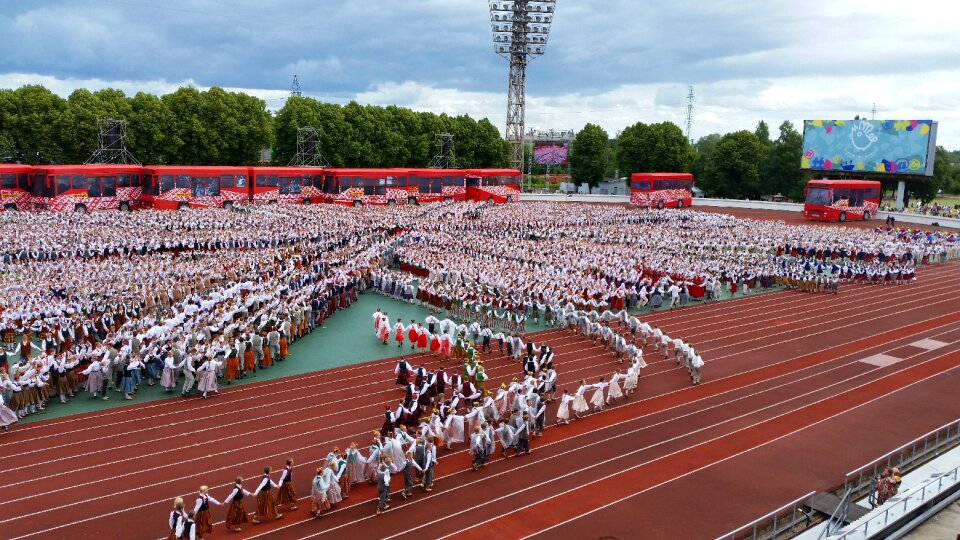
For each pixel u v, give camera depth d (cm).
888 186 12044
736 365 3647
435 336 3725
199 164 10194
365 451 2525
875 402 3105
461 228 7406
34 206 7312
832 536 1809
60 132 8944
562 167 19412
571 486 2294
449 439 2612
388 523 2052
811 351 3916
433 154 12762
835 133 10719
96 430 2666
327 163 11344
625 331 4322
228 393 3108
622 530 2017
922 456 2495
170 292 4106
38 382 2795
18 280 4150
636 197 11025
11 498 2136
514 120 12788
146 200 7900
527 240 6888
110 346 3045
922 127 9806
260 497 2055
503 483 2316
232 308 3747
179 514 1816
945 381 3403
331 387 3209
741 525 2050
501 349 3762
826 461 2489
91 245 5297
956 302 5266
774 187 13750
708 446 2619
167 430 2683
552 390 3053
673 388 3291
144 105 9650
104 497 2159
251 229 6344
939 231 9094
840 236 7506
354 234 6675
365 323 4366
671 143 13938
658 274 5341
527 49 12356
